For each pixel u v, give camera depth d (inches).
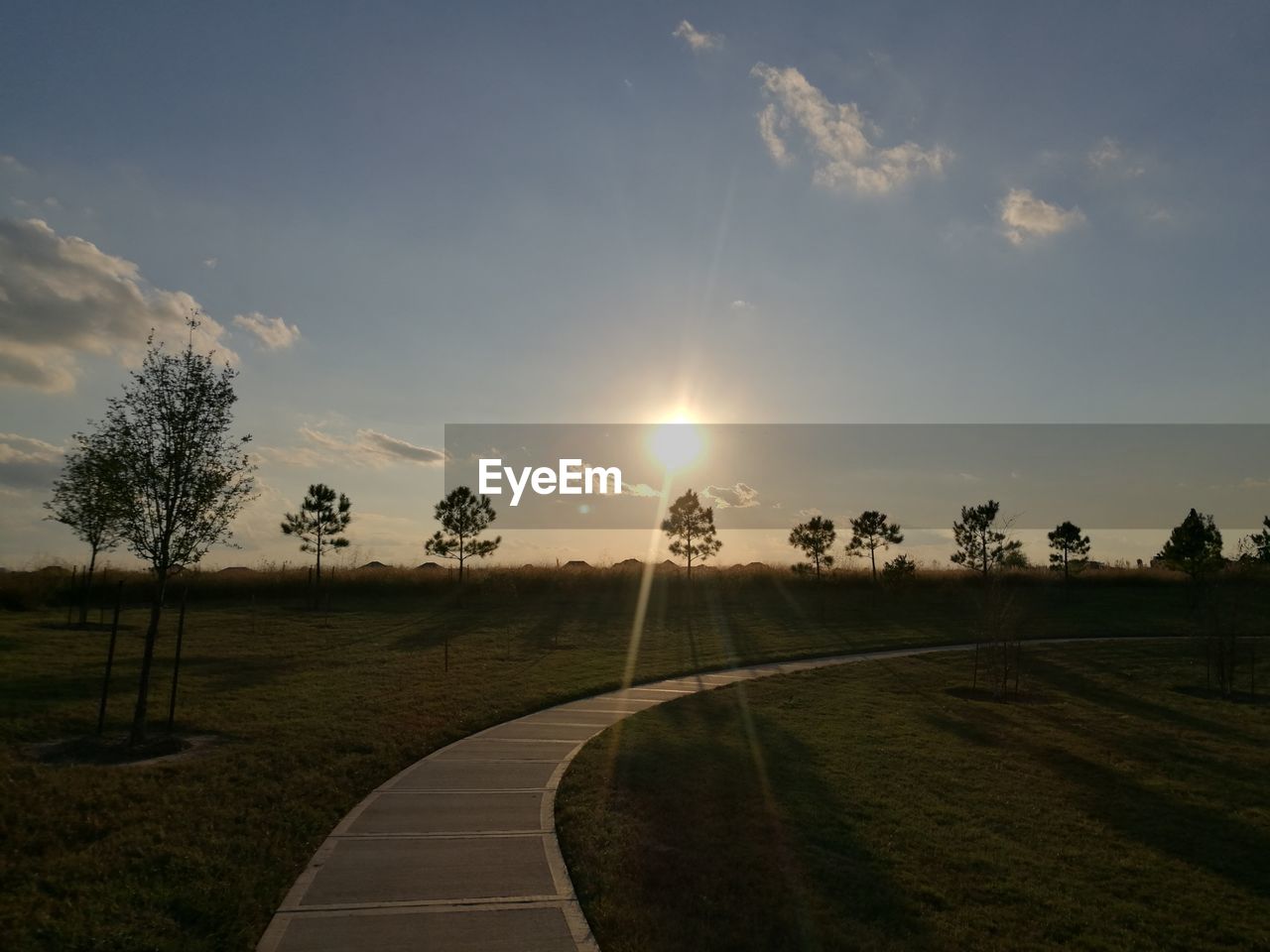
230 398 467.8
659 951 227.5
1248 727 605.0
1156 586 1694.1
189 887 253.6
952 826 360.2
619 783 388.2
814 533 1485.0
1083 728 584.4
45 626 914.1
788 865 301.0
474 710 548.4
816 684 724.0
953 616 1291.8
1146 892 301.0
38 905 233.1
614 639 991.0
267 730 464.4
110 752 406.9
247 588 1373.0
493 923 237.5
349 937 225.6
